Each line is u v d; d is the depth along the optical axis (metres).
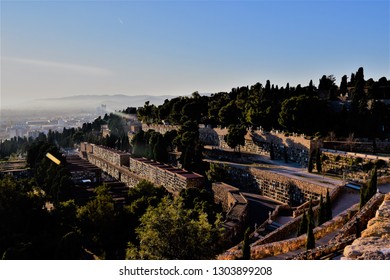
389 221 35.06
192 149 117.75
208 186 104.38
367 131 101.81
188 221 35.91
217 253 39.53
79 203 100.50
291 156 108.62
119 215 77.00
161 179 113.31
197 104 165.75
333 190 70.50
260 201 91.06
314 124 105.12
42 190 126.31
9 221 69.94
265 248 41.84
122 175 144.12
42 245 66.56
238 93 169.12
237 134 121.44
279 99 136.75
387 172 77.38
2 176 149.38
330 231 48.41
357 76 137.25
